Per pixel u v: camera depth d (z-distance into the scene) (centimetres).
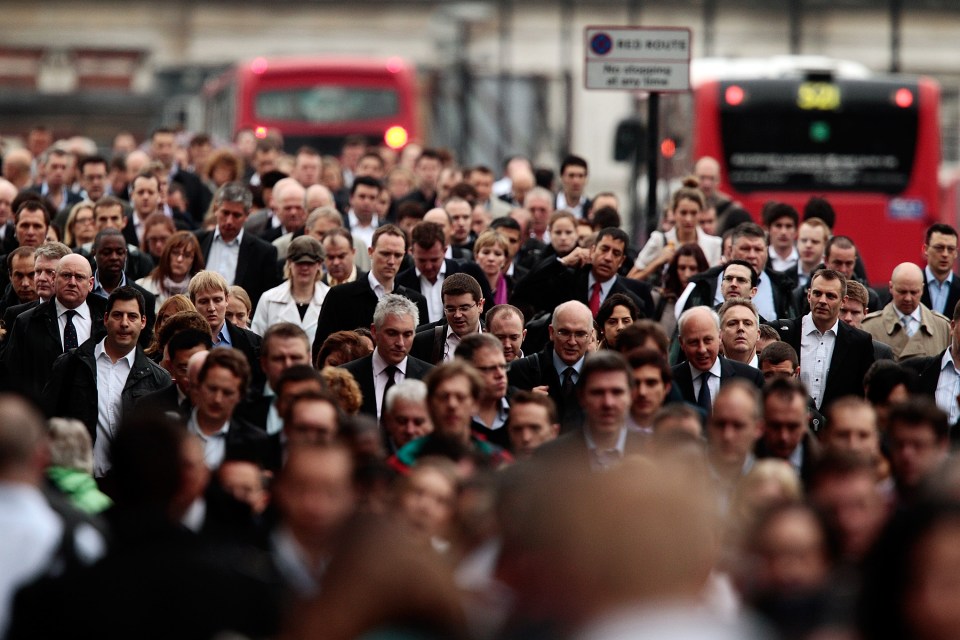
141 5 17625
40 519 1870
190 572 1620
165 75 16862
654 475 1106
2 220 4916
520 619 1260
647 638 1059
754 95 7019
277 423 2802
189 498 1756
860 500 1991
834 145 7038
